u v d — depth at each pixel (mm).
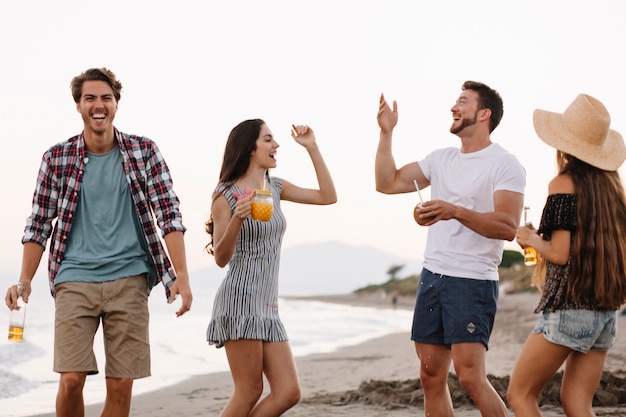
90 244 4715
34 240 4797
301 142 5371
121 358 4688
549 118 4645
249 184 5020
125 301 4684
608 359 11102
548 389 7168
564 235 4320
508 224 4879
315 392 9062
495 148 5160
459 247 5062
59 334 4633
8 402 9367
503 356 13891
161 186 4836
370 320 36875
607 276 4266
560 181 4414
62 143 4812
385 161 5488
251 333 4750
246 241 4832
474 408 6891
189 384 10867
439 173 5324
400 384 7949
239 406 4805
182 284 4734
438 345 5152
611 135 4598
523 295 42719
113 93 4770
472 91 5195
